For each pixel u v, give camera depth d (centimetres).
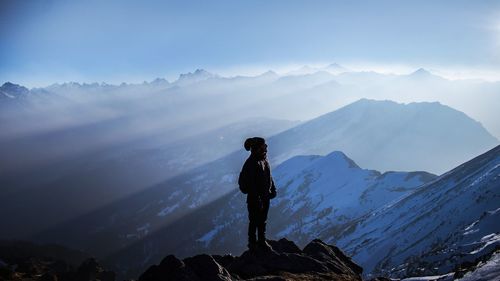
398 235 18162
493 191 17175
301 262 1162
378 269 15388
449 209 18012
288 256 1170
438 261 10894
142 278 952
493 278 1262
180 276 920
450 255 10706
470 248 10150
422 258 12975
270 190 1173
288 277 1053
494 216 13338
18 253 10156
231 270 1092
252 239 1182
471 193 18400
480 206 16625
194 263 1004
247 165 1148
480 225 13338
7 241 16612
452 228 16025
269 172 1174
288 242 1327
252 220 1172
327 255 1282
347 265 1301
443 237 15575
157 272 949
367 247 18388
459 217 16662
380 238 18838
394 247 16962
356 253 18350
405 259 15325
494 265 1397
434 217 18012
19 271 6850
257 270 1091
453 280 1576
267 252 1165
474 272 1443
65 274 7712
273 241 1330
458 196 19025
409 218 19950
